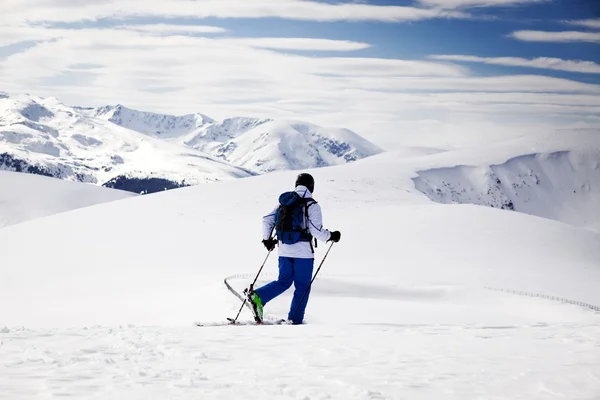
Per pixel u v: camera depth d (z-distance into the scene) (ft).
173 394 14.83
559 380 16.55
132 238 180.96
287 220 33.47
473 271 145.18
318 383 16.40
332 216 220.02
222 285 74.02
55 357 19.11
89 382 15.89
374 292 90.48
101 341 22.45
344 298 77.36
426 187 464.65
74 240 179.32
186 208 231.50
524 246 184.44
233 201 244.42
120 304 77.30
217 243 173.47
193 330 26.18
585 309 83.71
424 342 23.07
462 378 17.02
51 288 108.58
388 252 167.43
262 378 16.96
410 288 91.81
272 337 24.16
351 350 21.40
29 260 151.33
